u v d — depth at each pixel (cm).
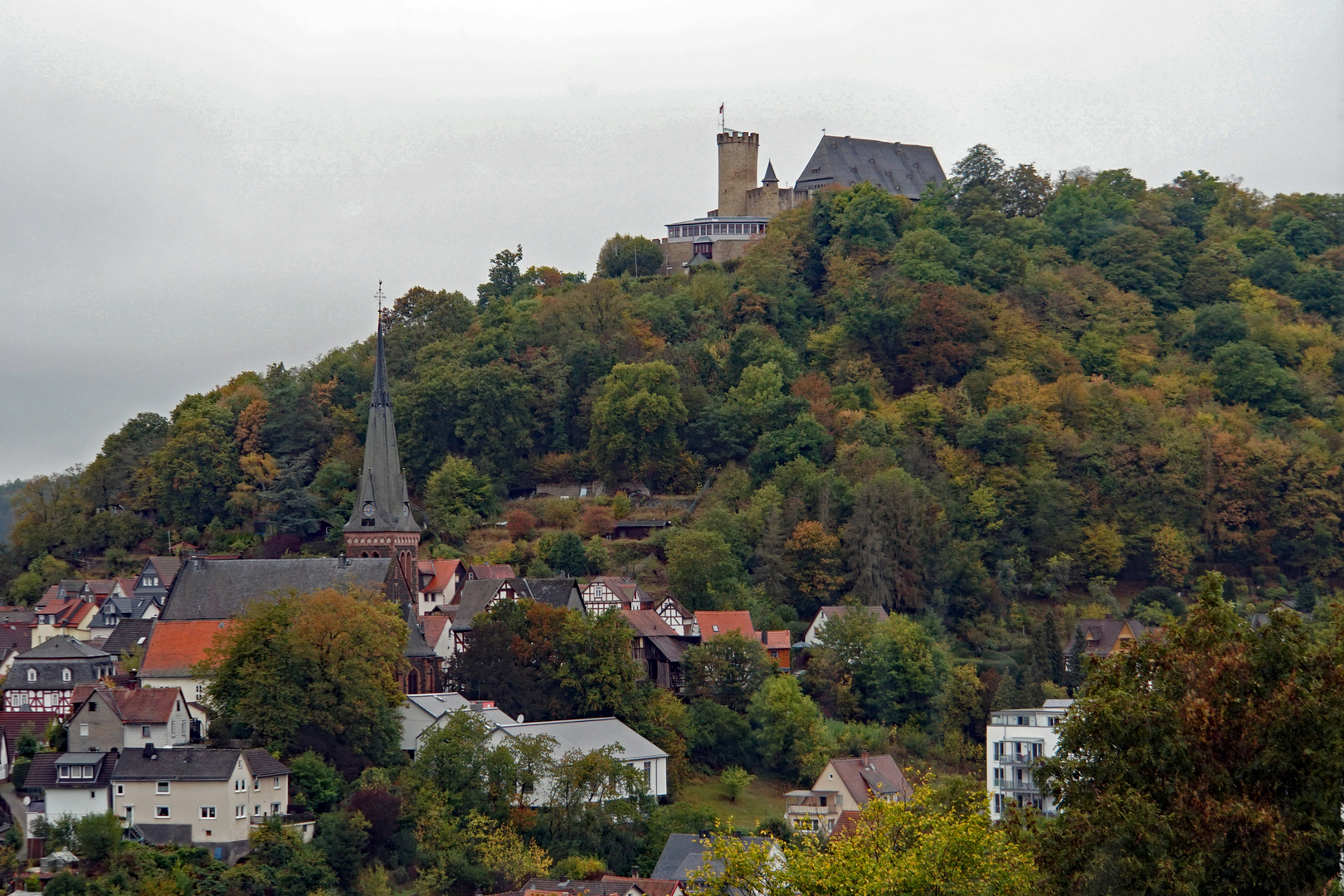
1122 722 12688
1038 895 12538
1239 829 11781
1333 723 11819
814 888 12925
